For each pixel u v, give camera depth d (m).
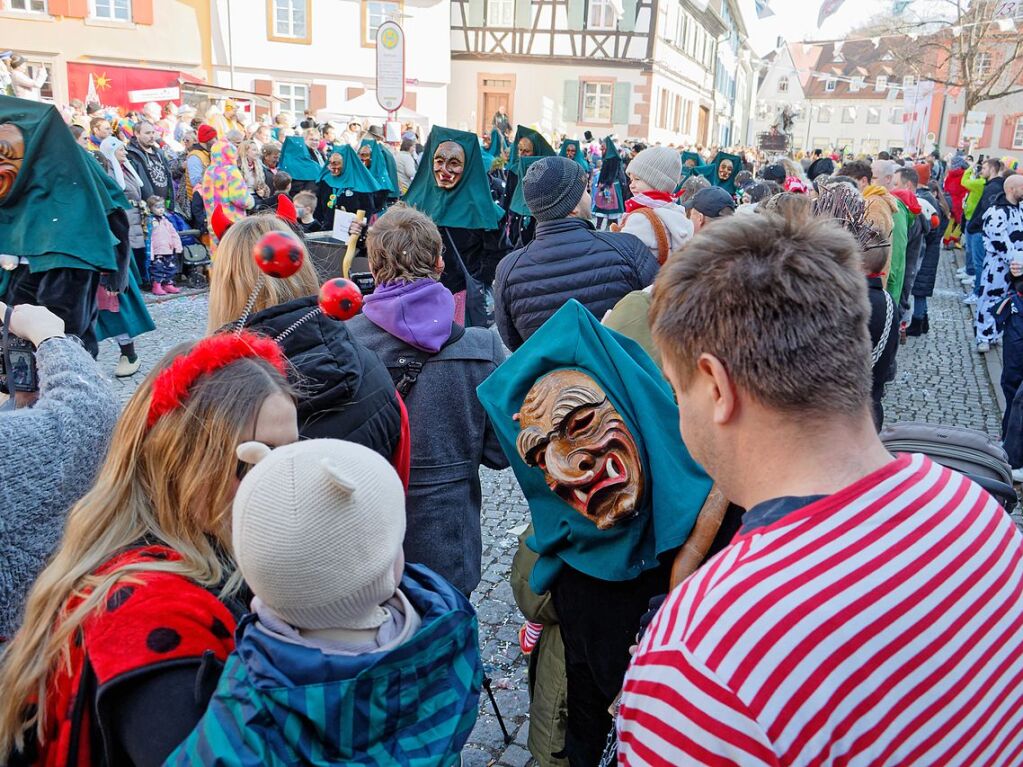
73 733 1.09
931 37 30.53
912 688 0.86
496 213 6.79
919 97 28.72
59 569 1.21
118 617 1.10
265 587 0.98
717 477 1.08
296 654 1.00
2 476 1.36
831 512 0.92
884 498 0.93
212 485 1.24
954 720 0.88
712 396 1.04
